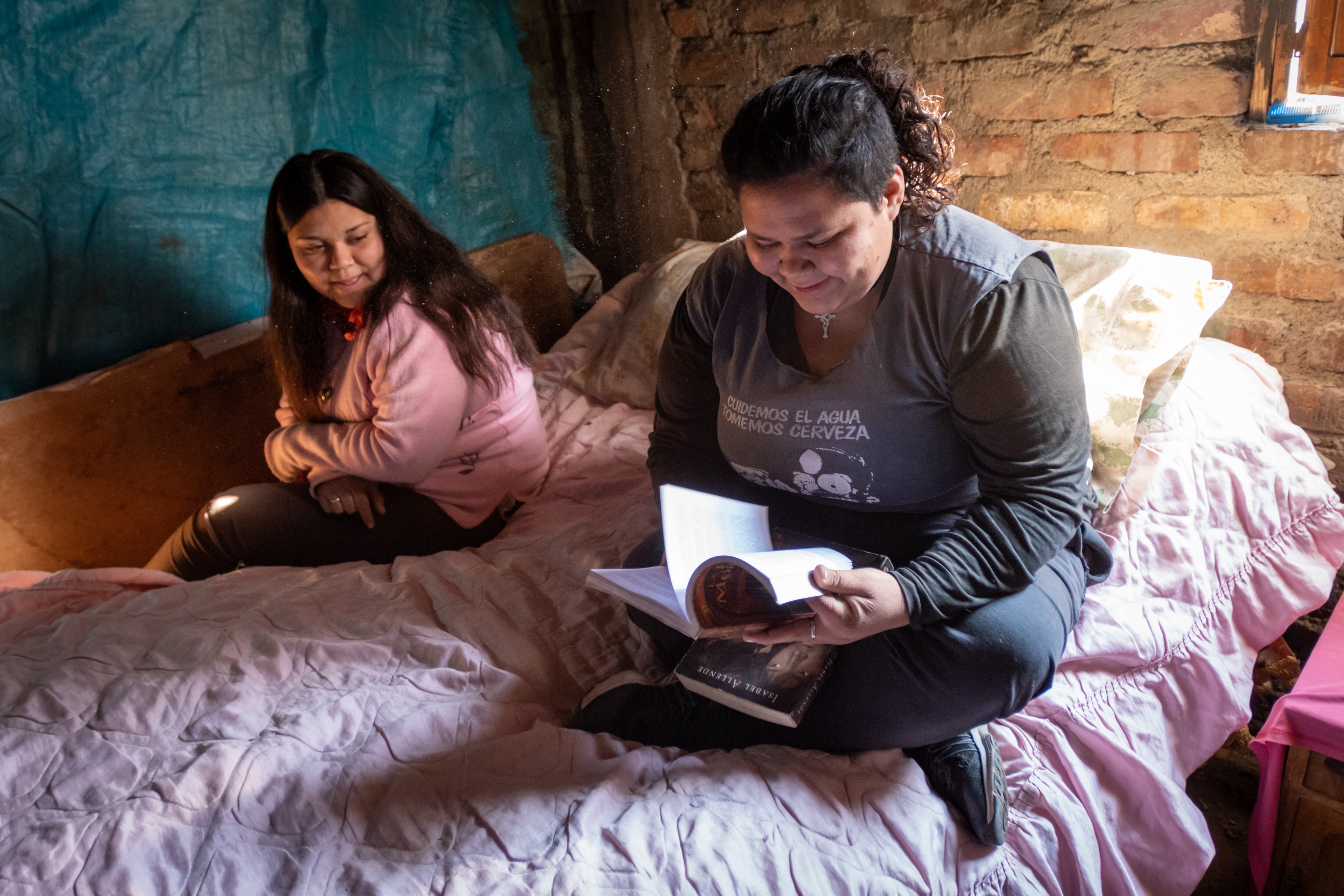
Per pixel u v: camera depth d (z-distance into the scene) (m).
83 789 0.99
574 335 2.34
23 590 1.39
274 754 1.02
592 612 1.34
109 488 1.69
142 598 1.35
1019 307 0.95
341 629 1.29
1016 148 1.95
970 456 1.06
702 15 2.25
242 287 1.93
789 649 1.08
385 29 2.08
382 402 1.49
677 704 1.16
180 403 1.78
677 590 0.96
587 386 2.13
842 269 0.89
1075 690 1.21
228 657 1.20
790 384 1.07
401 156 2.18
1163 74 1.74
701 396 1.26
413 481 1.57
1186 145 1.75
